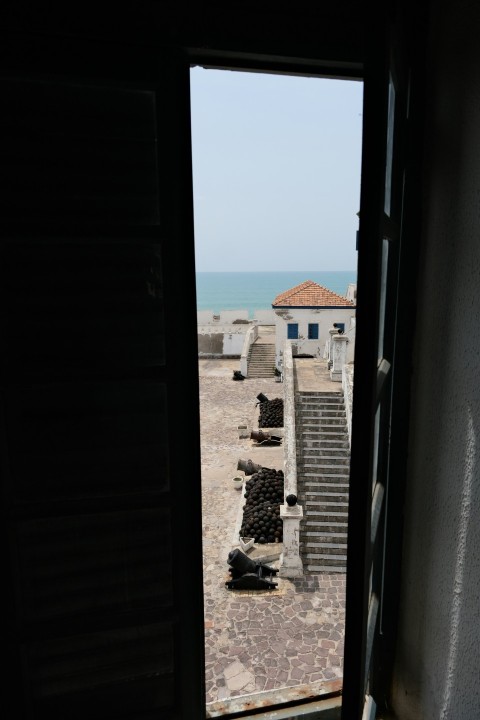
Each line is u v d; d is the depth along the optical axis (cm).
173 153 145
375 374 108
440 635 161
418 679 179
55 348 151
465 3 134
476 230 133
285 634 697
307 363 1805
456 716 150
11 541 158
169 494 165
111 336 154
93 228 146
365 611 119
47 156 141
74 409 155
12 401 151
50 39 133
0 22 129
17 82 136
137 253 151
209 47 140
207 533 988
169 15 136
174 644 177
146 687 179
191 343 160
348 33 145
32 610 164
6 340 148
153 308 154
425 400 167
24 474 155
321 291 2661
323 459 1097
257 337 3136
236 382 2488
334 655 655
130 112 142
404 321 173
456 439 147
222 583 822
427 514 168
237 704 204
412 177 163
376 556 178
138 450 161
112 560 167
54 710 174
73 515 161
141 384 157
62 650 169
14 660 164
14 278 146
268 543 931
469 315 138
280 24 142
